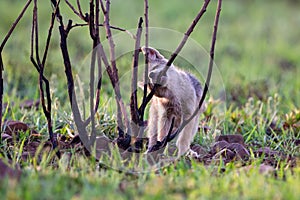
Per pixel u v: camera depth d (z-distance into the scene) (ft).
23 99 46.70
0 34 71.41
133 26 82.02
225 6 100.42
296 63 72.02
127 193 24.75
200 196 24.82
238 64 67.46
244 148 34.01
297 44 83.20
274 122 42.14
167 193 25.11
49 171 27.04
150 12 93.09
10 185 24.04
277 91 53.16
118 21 84.53
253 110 44.16
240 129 39.96
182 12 94.32
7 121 36.29
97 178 26.17
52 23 30.19
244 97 51.34
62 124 37.04
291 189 25.23
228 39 79.30
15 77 52.85
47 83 30.83
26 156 31.04
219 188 25.52
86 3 86.33
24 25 76.59
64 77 52.19
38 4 88.38
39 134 34.78
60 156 30.63
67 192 24.14
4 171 26.12
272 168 29.50
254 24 91.04
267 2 108.78
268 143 37.35
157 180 26.20
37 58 30.58
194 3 99.96
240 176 27.48
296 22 96.22
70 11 81.51
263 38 82.28
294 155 34.50
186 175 27.91
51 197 23.43
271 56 74.33
